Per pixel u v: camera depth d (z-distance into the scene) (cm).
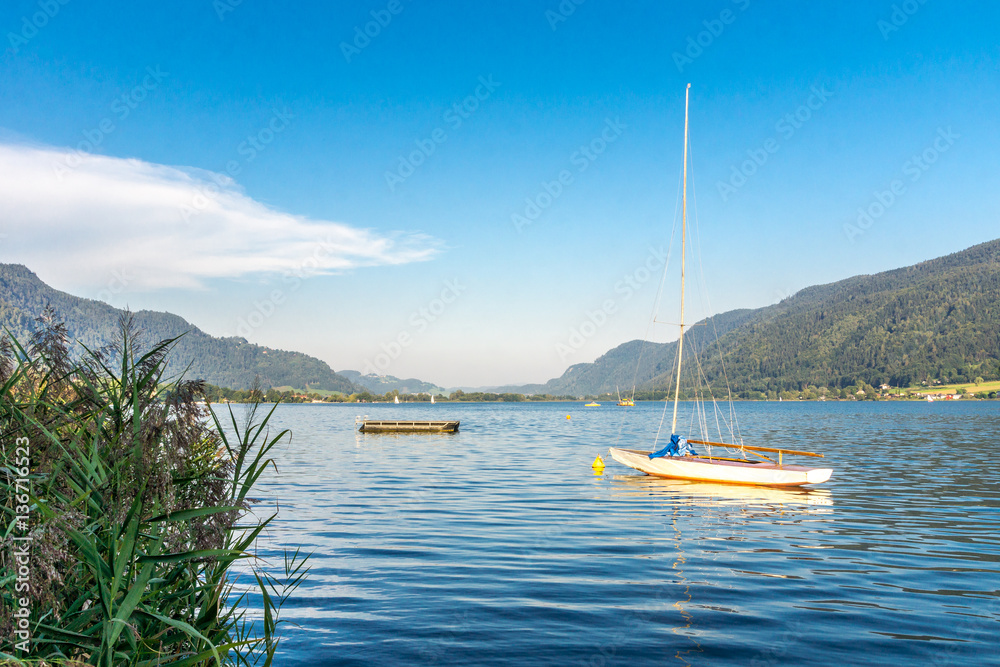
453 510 1905
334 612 956
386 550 1373
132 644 362
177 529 428
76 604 373
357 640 842
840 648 823
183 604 447
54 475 360
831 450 4009
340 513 1841
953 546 1438
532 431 6900
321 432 6725
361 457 3781
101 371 418
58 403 416
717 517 1803
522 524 1680
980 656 794
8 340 394
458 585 1108
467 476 2809
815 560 1302
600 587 1101
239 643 479
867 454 3725
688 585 1114
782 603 1013
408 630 883
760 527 1655
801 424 7612
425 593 1059
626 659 784
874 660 784
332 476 2802
